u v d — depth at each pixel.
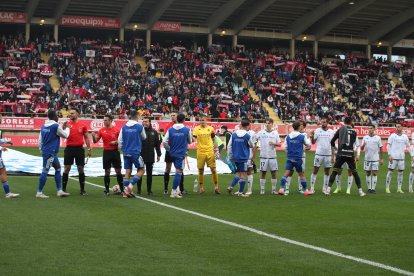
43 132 15.05
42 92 42.59
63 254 8.82
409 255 9.21
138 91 45.66
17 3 48.06
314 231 11.12
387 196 17.59
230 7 50.31
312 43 59.75
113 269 8.05
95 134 16.11
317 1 51.09
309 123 46.09
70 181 19.66
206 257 8.83
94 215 12.35
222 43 57.97
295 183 20.94
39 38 50.75
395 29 58.88
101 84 45.31
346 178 23.38
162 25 52.50
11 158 26.38
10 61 44.81
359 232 11.10
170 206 14.02
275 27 56.75
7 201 14.23
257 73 52.44
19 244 9.43
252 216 12.76
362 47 61.78
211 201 15.23
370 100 52.84
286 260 8.75
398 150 18.92
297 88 51.84
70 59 47.16
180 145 15.84
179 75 48.75
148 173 16.41
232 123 41.09
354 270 8.25
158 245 9.56
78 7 49.81
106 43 50.00
